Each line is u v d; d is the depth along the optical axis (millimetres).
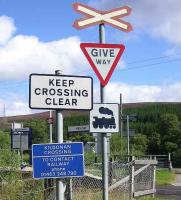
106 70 8281
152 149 79188
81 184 14023
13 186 11422
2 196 11227
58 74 6625
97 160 21531
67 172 6551
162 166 49094
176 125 78625
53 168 6523
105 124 8219
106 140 8336
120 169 14766
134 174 14930
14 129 24203
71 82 6652
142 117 101750
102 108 8234
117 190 13742
